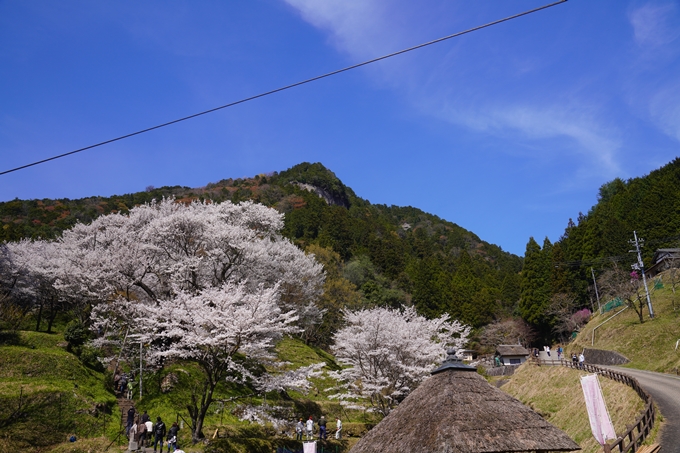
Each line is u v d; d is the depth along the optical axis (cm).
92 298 3108
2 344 2423
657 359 3359
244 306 2327
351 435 2814
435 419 1165
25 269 3231
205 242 3106
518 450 1090
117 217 4112
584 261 5650
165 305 2328
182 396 2480
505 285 7262
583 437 1988
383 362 2689
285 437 2483
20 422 1866
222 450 2008
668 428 1595
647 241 5119
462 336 3262
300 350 4156
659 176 6388
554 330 5809
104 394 2352
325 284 5150
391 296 6159
